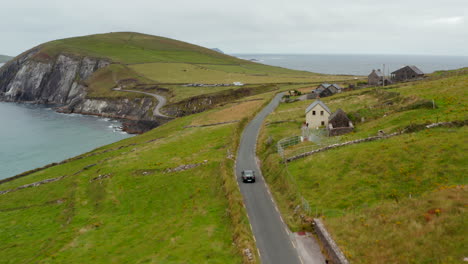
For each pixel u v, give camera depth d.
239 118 96.88
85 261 35.88
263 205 39.91
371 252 25.42
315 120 70.12
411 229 26.06
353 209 32.72
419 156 37.62
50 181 72.69
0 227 53.19
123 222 45.62
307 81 182.00
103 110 193.88
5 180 83.62
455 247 22.66
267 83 182.75
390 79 114.50
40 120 175.88
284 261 28.16
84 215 50.94
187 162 61.69
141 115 173.62
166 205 47.97
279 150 55.34
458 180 31.86
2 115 192.62
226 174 49.97
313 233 32.16
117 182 59.38
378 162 39.28
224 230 35.44
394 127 50.50
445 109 51.81
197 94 173.88
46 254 39.78
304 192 38.78
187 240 34.47
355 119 64.75
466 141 37.94
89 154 91.81
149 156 71.44
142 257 33.59
